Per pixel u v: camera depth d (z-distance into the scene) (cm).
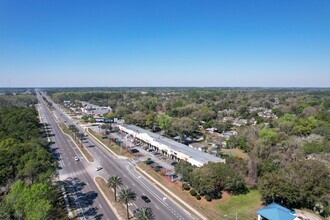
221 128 15475
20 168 6656
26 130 11331
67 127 16812
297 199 6038
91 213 5872
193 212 5988
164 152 10925
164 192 7069
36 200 4975
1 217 4800
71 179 8012
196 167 7925
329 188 6103
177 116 19225
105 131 15612
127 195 5625
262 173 7550
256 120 17388
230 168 7194
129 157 10456
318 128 12125
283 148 9294
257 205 6406
